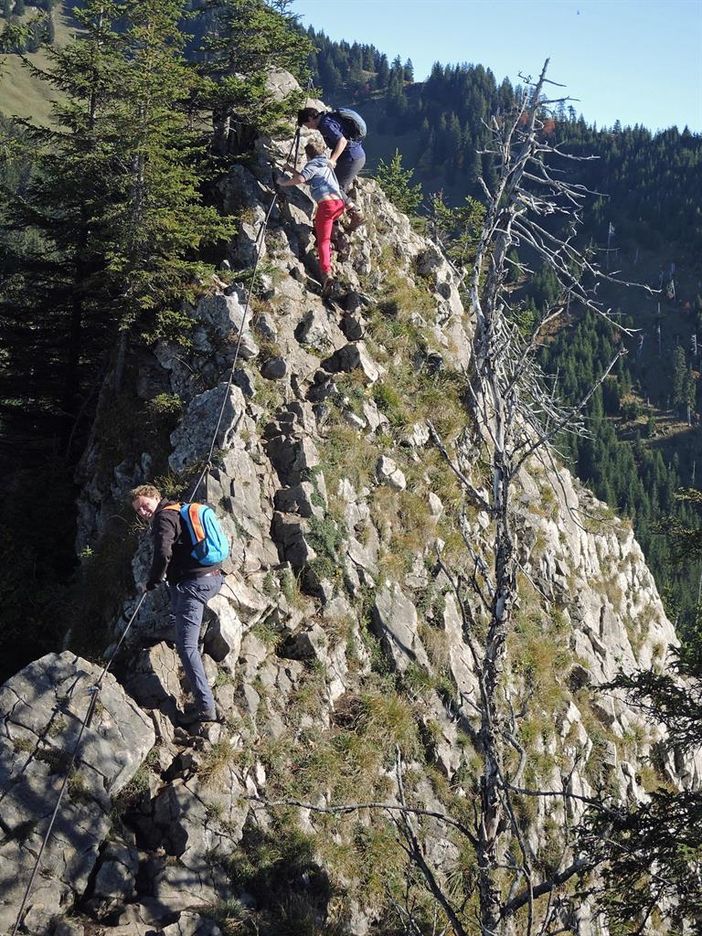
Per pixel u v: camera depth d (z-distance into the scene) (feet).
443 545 45.78
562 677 49.80
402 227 58.85
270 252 50.57
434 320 54.44
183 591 32.65
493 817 29.86
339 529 41.63
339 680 38.50
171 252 47.42
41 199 55.98
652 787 50.55
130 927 28.43
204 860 30.91
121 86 48.96
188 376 46.24
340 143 49.49
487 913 29.01
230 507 39.37
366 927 32.73
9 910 27.63
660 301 622.54
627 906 30.91
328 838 33.83
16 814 29.12
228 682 35.42
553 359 500.33
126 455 47.06
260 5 53.93
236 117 54.39
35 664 32.24
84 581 42.75
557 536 56.59
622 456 440.86
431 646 41.88
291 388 45.88
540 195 33.91
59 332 60.54
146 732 32.22
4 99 379.96
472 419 50.72
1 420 60.85
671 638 68.18
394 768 37.35
